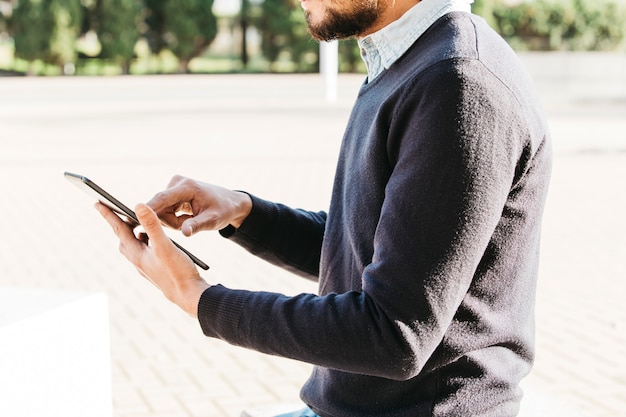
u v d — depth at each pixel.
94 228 7.77
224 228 1.84
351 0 1.45
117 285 5.98
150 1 32.47
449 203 1.25
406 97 1.33
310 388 1.63
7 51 35.19
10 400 1.57
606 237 7.32
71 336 1.73
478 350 1.41
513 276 1.42
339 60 31.69
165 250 1.40
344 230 1.54
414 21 1.42
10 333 1.57
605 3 27.88
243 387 4.28
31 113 18.27
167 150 12.54
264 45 33.62
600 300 5.58
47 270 6.36
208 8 32.66
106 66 32.44
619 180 10.17
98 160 11.58
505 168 1.28
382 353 1.26
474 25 1.38
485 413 1.42
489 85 1.29
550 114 18.03
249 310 1.36
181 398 4.13
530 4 28.11
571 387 4.21
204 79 29.09
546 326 5.11
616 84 24.12
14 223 7.99
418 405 1.43
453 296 1.26
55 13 30.27
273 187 9.52
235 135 14.40
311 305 1.33
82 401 1.78
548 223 7.88
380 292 1.27
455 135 1.26
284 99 21.75
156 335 5.00
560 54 24.31
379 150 1.40
